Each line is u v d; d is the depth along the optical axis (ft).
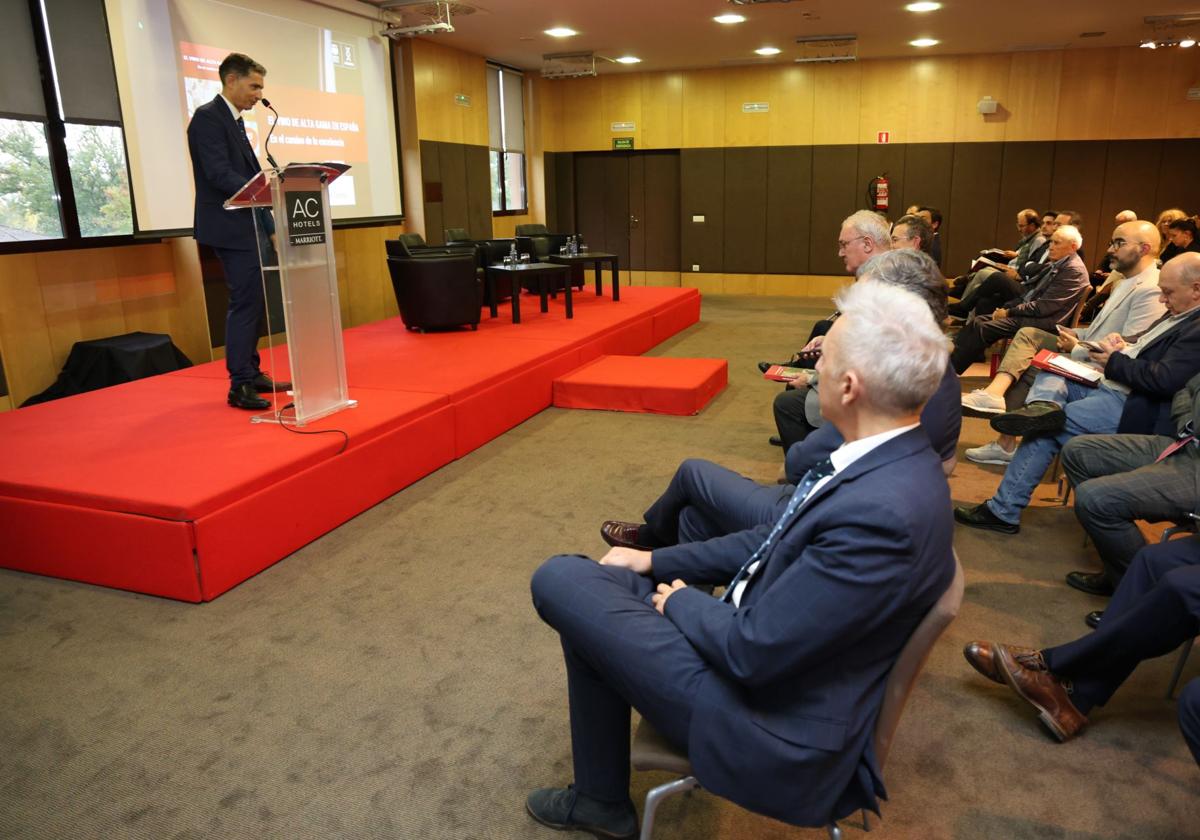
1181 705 4.95
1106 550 8.36
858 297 4.21
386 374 15.16
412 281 19.84
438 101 30.94
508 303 25.82
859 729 4.13
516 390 15.84
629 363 19.06
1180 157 33.04
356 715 7.02
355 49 25.76
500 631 8.38
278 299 20.54
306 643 8.16
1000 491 10.85
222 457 10.28
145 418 12.20
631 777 6.30
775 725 4.09
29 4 16.49
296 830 5.73
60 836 5.69
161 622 8.58
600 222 40.96
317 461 10.64
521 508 11.74
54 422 12.01
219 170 11.71
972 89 34.37
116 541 9.09
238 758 6.48
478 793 6.08
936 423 7.78
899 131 35.53
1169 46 31.24
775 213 37.76
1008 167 34.73
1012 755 6.52
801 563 3.89
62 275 17.58
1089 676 6.68
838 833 4.51
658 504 7.42
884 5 25.17
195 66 19.85
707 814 5.87
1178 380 9.32
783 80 36.32
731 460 13.84
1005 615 8.67
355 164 26.18
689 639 4.32
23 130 16.55
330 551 10.30
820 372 4.30
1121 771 6.33
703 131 37.91
